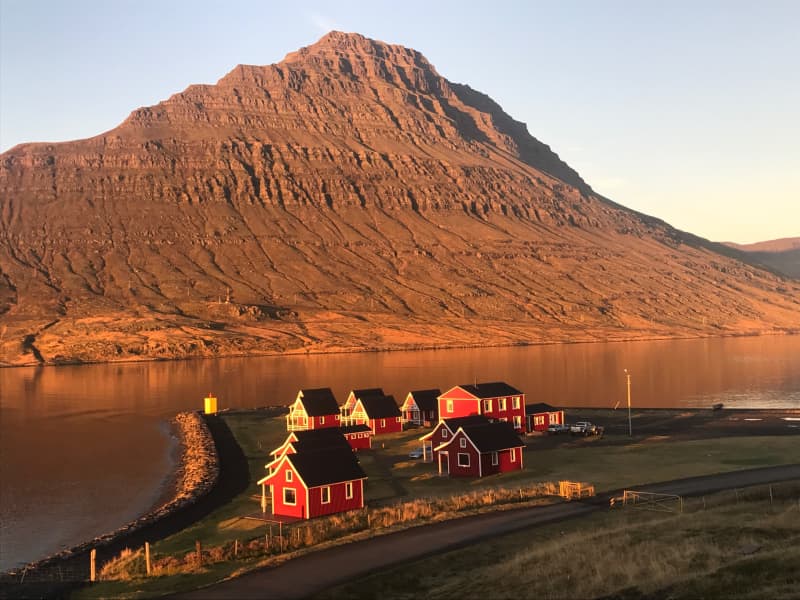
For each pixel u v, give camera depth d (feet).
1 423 408.46
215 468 278.87
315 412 352.28
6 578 157.58
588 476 231.09
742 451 267.18
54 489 258.98
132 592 136.26
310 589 126.93
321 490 196.54
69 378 647.97
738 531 134.62
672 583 106.11
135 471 288.30
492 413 335.67
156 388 569.23
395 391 512.22
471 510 184.14
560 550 134.41
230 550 157.28
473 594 116.78
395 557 143.54
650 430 339.77
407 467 266.36
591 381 566.77
